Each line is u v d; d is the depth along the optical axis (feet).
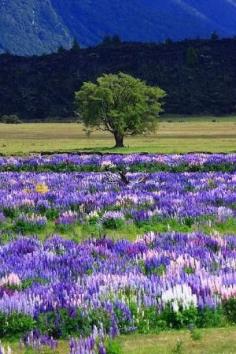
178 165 233.96
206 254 80.18
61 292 61.52
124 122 414.82
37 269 73.87
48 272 71.56
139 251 84.33
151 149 386.93
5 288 65.82
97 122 422.82
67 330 55.98
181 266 72.28
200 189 160.04
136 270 72.18
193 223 115.75
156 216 118.83
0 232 110.22
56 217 127.75
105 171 228.63
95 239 95.20
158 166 235.40
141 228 114.83
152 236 93.40
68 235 109.91
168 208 124.57
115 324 54.95
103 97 412.77
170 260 76.28
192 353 50.72
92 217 118.73
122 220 116.98
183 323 57.72
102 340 52.26
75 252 84.02
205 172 218.18
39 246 90.07
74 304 57.77
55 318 57.00
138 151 364.17
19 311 57.88
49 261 77.66
